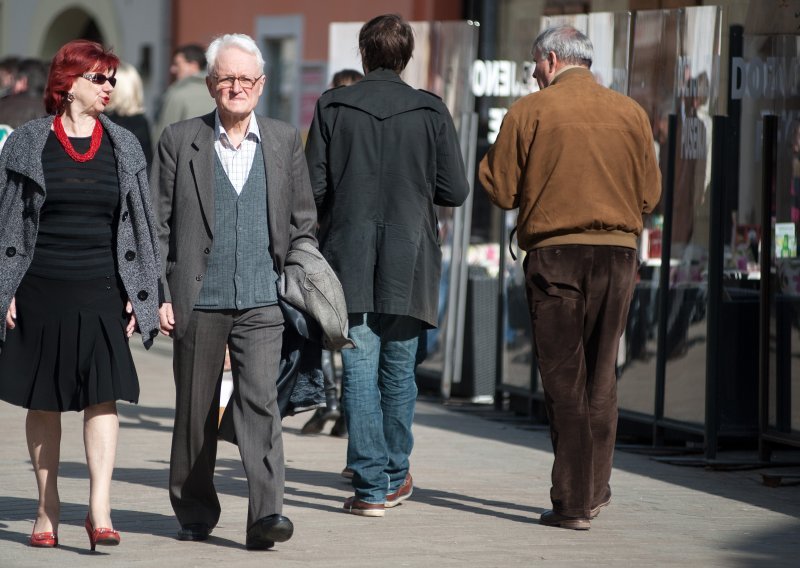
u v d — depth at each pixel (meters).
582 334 15.36
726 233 21.06
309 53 44.16
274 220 13.85
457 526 15.27
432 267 15.62
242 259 13.76
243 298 13.66
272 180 13.88
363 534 14.70
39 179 13.17
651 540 14.90
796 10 19.67
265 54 46.19
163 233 13.83
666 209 21.56
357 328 15.50
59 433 13.88
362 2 41.66
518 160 15.38
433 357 27.89
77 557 13.31
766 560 14.07
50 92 13.40
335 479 18.06
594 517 16.02
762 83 20.56
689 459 20.62
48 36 58.78
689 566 13.65
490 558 13.70
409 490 16.75
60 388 13.30
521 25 25.83
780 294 19.81
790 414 19.69
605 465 15.83
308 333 13.88
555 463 15.42
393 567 13.20
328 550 13.88
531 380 24.66
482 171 15.56
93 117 13.58
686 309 21.23
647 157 15.35
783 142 19.69
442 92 26.80
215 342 13.84
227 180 13.80
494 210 30.53
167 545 13.92
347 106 15.45
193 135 13.81
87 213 13.40
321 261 14.05
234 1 47.50
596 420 15.70
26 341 13.36
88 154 13.41
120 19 54.06
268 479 13.60
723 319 20.97
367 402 15.58
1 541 14.00
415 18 39.22
